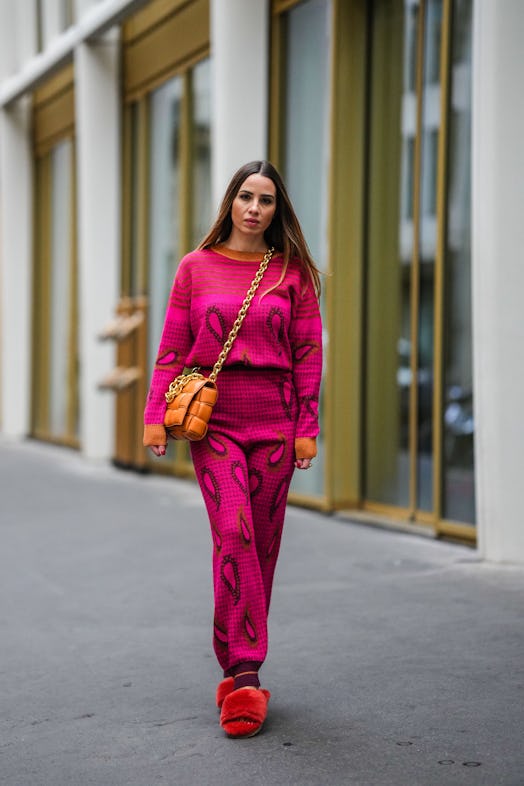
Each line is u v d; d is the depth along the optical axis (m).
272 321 6.34
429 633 8.05
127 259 21.88
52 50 24.05
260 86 15.78
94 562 11.48
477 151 10.09
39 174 28.25
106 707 6.71
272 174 6.40
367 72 13.63
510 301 9.99
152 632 8.51
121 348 20.70
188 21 18.52
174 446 19.52
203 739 6.05
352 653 7.61
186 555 11.73
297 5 15.05
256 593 6.22
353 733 6.02
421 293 12.47
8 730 6.34
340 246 13.75
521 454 10.16
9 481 19.44
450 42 11.61
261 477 6.38
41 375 28.38
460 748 5.72
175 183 19.50
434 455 11.88
